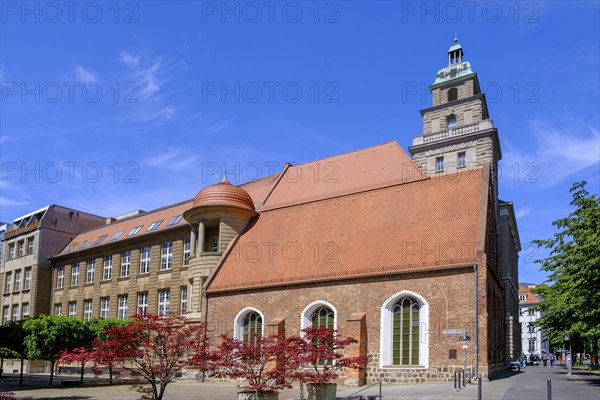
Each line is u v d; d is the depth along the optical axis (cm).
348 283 3766
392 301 3569
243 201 5025
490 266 3622
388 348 3522
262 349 2481
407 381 3388
